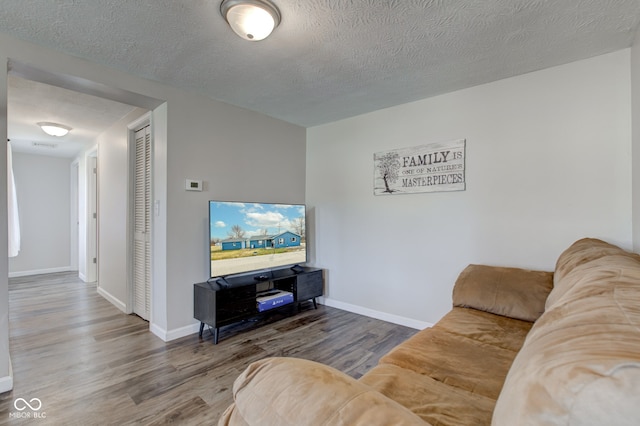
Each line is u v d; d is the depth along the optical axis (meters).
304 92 2.83
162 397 1.85
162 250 2.73
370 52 2.11
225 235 2.90
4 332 1.90
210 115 2.98
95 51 2.10
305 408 0.64
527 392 0.50
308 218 3.99
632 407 0.39
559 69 2.28
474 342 1.66
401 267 3.10
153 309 2.86
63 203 6.11
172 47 2.05
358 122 3.48
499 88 2.53
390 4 1.61
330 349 2.52
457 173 2.74
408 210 3.06
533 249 2.38
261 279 3.09
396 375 1.32
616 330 0.55
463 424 1.02
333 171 3.72
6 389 1.90
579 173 2.20
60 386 1.96
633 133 1.96
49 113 3.43
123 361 2.30
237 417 0.74
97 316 3.35
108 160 4.03
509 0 1.58
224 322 2.68
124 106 3.21
